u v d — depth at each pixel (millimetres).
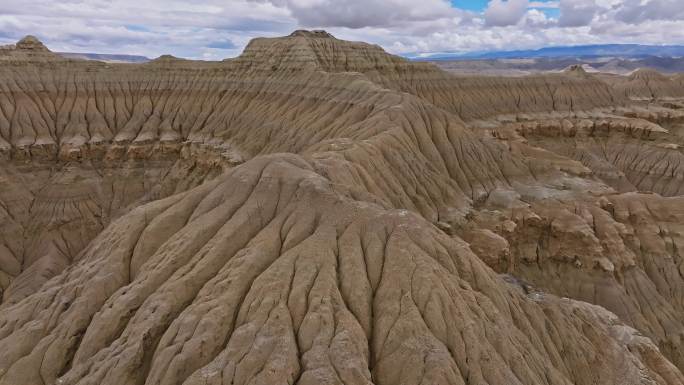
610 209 60812
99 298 31984
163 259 32219
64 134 85250
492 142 70062
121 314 29156
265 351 23172
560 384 26297
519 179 66000
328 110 76688
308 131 73938
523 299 32219
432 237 30703
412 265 27609
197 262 30703
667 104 140000
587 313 36000
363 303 26312
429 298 25891
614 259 54000
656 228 58719
